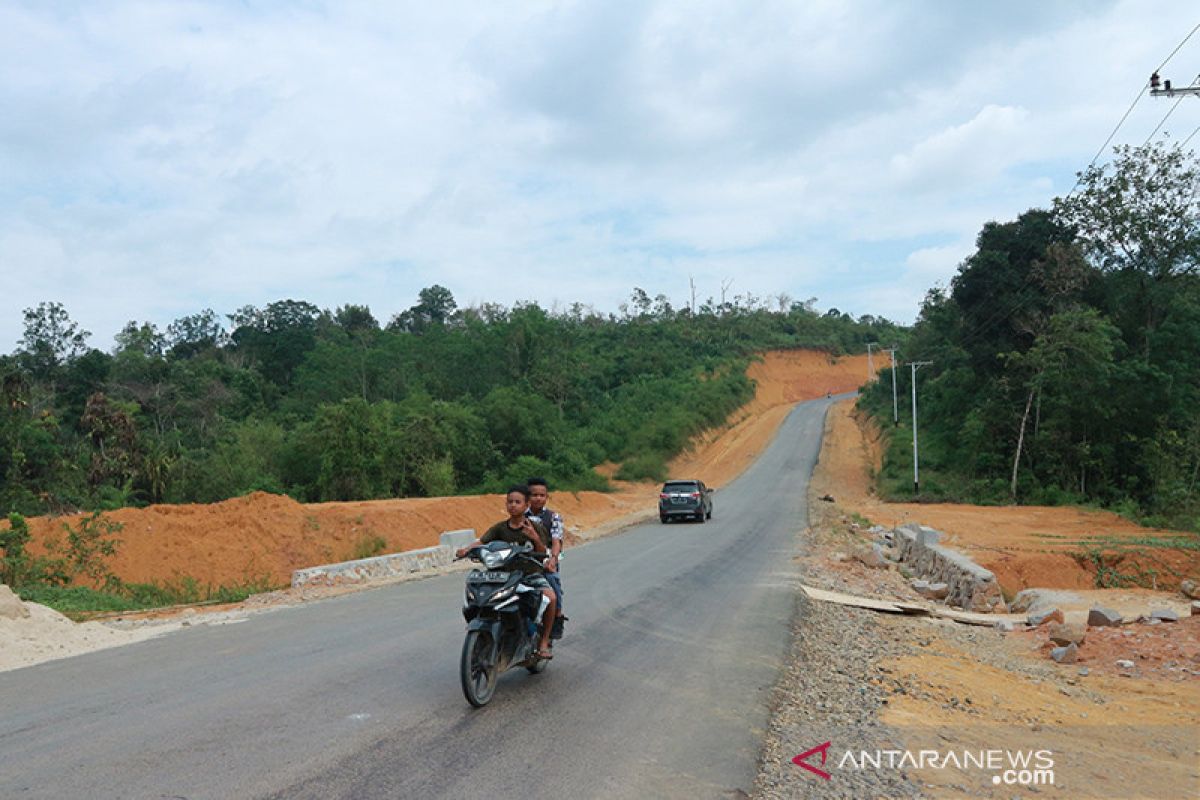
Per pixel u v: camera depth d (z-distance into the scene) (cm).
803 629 1093
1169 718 858
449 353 6988
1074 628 1310
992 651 1238
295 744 533
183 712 610
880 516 3991
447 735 562
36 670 770
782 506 4231
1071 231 5288
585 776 495
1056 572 2334
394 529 2145
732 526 3094
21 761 496
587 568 1700
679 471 6844
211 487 4041
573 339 8412
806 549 2306
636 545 2305
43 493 3309
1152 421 4500
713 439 8288
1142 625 1392
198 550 1655
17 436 3628
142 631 1016
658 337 11150
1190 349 4669
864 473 6291
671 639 955
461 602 1211
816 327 14250
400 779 475
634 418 7525
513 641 679
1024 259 5484
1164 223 4844
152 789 449
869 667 930
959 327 5872
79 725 575
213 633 976
